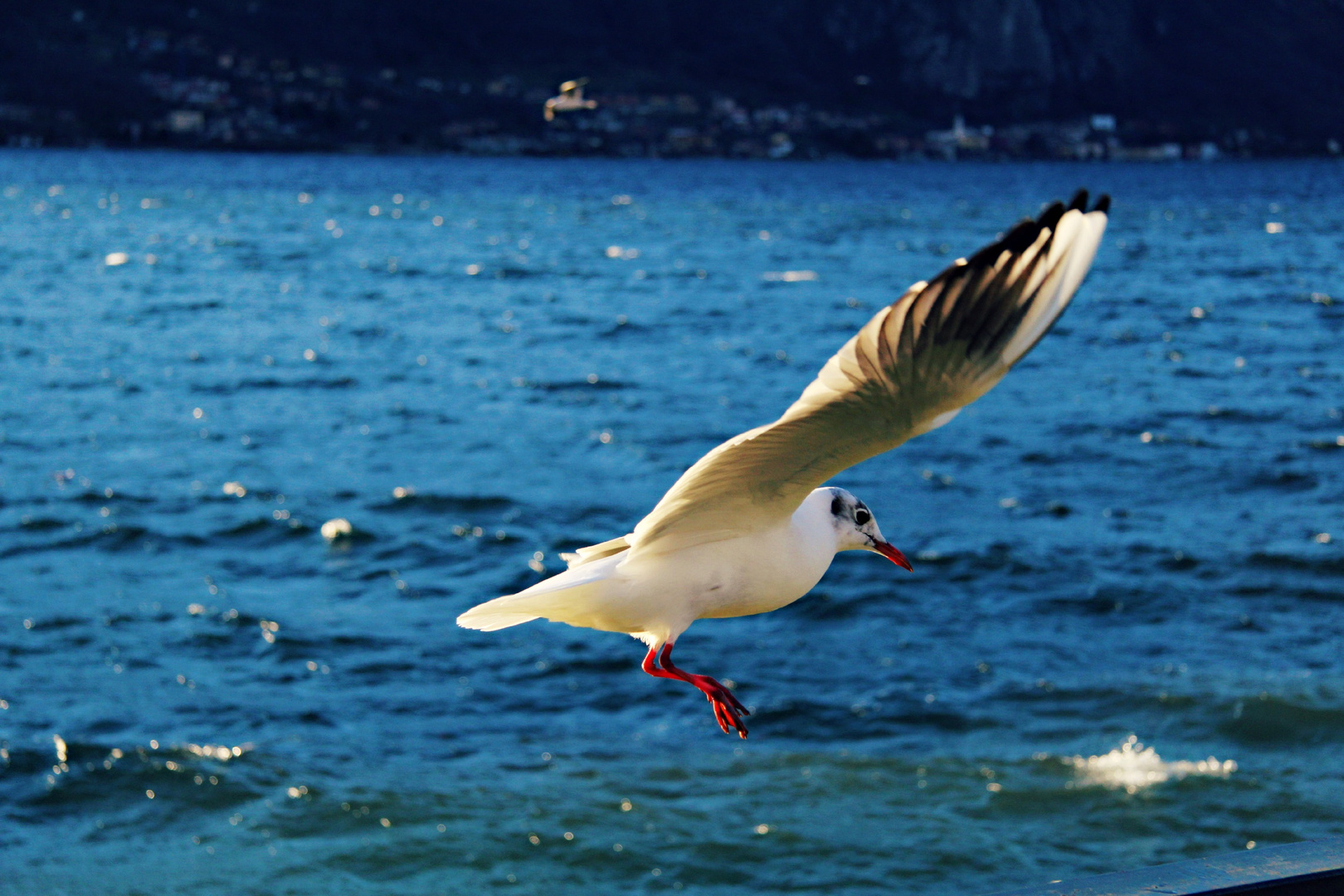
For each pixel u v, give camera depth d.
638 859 10.84
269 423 27.41
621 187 151.12
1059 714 13.43
